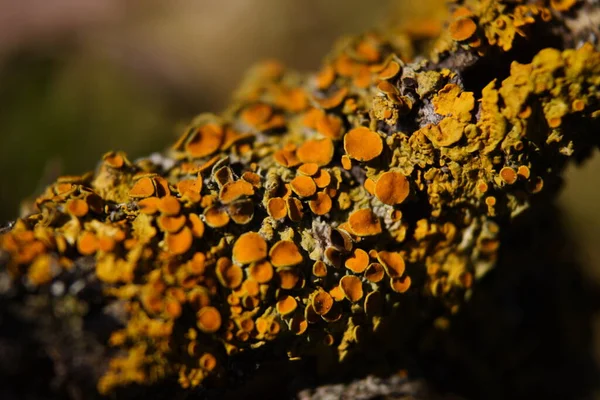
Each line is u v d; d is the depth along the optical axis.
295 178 0.13
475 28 0.13
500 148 0.13
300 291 0.13
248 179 0.13
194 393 0.13
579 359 0.16
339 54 0.14
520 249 0.15
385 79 0.13
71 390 0.12
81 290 0.12
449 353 0.15
